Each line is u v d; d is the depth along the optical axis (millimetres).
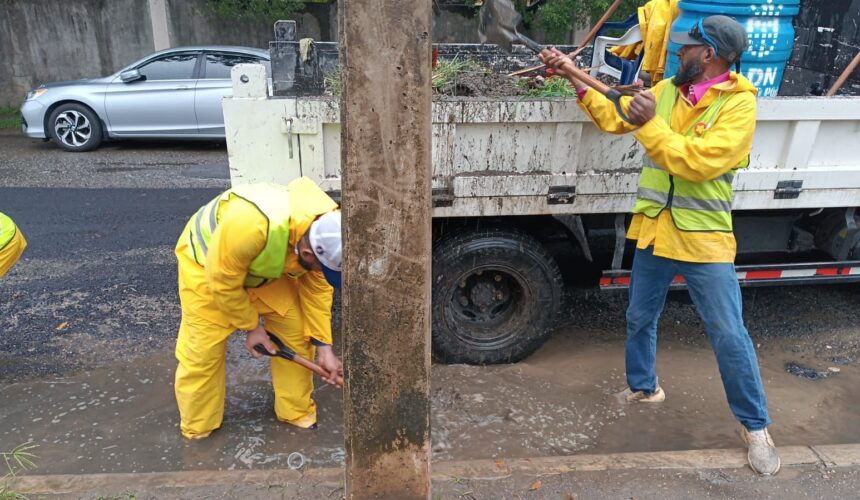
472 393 3477
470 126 3229
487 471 2678
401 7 1599
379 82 1652
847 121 3426
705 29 2521
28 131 8938
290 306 2969
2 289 4629
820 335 4293
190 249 2793
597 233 3949
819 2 4441
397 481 2111
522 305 3742
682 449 3043
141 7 11930
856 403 3494
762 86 3449
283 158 3238
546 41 10352
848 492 2594
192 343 2891
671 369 3828
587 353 4012
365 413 2014
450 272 3547
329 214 2521
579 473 2674
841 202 3590
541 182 3354
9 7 11586
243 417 3293
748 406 2748
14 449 2998
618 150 3377
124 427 3188
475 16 11938
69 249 5367
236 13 11648
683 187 2684
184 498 2512
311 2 12000
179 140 9742
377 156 1715
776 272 3875
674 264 2859
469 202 3348
